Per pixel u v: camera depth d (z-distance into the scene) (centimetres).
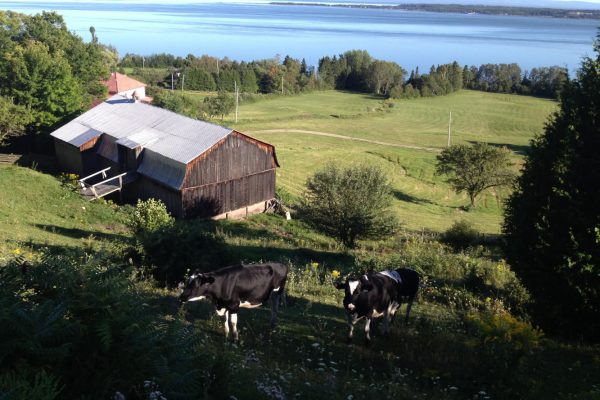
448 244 3469
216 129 4384
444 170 6975
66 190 3884
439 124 13162
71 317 634
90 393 587
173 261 1712
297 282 2012
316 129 11356
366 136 10919
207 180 4238
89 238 2620
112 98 5672
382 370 1135
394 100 16538
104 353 614
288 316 1487
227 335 1209
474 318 1430
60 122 5912
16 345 547
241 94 15250
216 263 1791
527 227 1490
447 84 17925
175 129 4562
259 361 1016
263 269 1280
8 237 2241
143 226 2627
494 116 14400
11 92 5659
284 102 15388
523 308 1694
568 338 1461
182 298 1183
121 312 657
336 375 1070
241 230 3956
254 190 4603
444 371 1138
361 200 3319
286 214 4569
